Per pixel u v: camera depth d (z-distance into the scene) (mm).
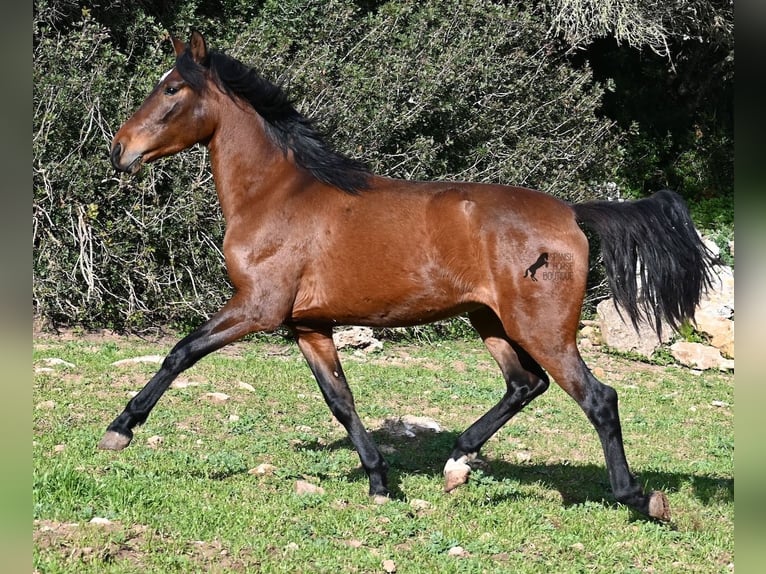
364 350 12922
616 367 13273
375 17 15680
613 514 6117
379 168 14344
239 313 6000
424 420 8703
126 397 8641
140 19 14211
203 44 6320
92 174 12555
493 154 15688
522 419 9469
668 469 7852
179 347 5902
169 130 6270
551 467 7543
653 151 24594
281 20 14844
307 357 6348
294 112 6312
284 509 5648
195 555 4859
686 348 13867
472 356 13148
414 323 6082
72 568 4465
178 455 6730
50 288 12180
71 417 7746
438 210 5863
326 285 6031
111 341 12211
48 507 5133
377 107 14258
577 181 16469
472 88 15766
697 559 5469
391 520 5652
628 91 24938
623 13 18797
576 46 18547
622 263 5930
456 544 5391
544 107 16844
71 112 12703
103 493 5551
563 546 5504
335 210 6035
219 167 6312
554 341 5691
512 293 5711
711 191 24641
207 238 13211
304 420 8531
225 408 8680
